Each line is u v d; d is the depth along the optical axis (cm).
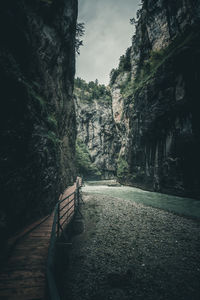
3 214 540
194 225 1063
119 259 684
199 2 2127
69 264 653
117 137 5931
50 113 1330
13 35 745
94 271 607
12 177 610
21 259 475
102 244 820
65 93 2184
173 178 2214
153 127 2633
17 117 657
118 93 5403
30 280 389
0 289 356
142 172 3111
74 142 3341
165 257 691
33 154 793
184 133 2042
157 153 2606
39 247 551
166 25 2883
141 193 2473
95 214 1338
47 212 952
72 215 969
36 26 1195
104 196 2188
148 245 798
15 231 638
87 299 475
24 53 883
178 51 2030
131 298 478
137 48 4144
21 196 671
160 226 1049
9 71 614
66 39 1834
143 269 614
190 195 1966
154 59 2908
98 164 6172
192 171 1952
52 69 1529
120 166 4384
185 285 526
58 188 1280
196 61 1852
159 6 3038
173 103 2188
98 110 6719
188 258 679
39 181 860
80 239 887
